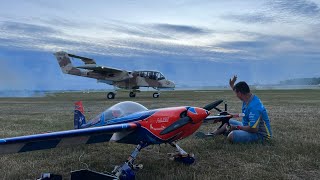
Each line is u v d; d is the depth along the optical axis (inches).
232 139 267.7
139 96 1470.2
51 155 243.0
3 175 191.6
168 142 206.2
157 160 226.1
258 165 206.5
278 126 370.0
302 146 252.5
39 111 669.9
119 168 178.5
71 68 1416.1
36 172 198.4
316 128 354.9
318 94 1587.1
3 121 462.6
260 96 1344.7
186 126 198.7
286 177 182.2
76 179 161.0
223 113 285.0
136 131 204.5
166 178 180.4
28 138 159.8
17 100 1333.7
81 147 269.4
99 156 240.7
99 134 185.6
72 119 485.4
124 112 224.2
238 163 212.8
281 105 752.3
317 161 212.1
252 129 261.4
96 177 159.6
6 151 166.6
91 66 1285.7
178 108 201.0
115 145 277.3
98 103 934.4
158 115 199.6
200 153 241.1
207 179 176.7
